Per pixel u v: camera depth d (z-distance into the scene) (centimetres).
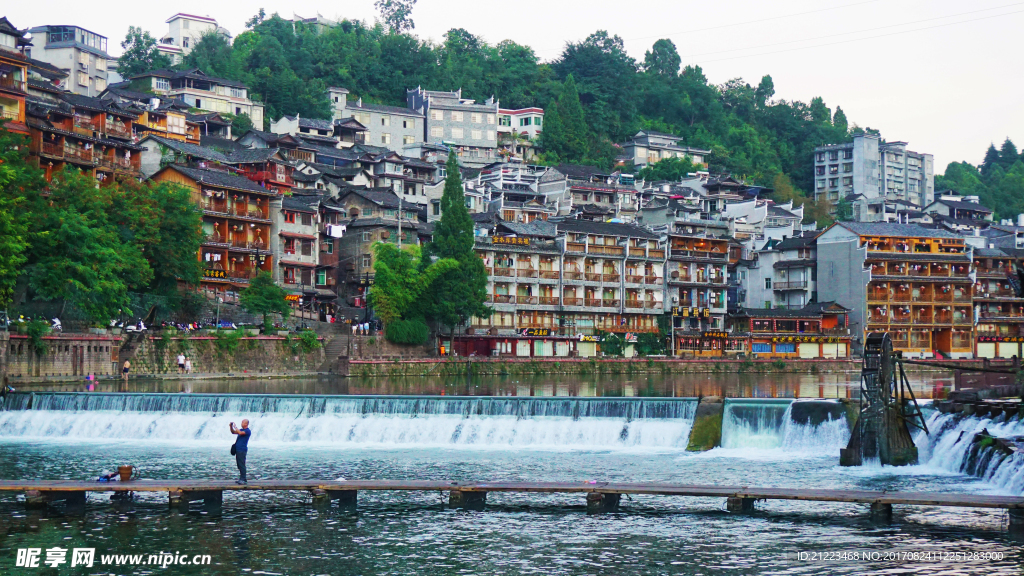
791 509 5003
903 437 6197
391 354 13550
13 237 9456
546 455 6700
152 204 11906
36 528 4597
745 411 6988
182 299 12356
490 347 14638
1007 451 5434
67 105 14188
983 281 18950
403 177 18788
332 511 4978
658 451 6850
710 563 4091
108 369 10606
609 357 15150
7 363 9238
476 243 15062
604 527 4656
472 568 4038
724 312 17600
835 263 18050
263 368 12281
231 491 5419
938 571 3966
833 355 17212
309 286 14875
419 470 6122
